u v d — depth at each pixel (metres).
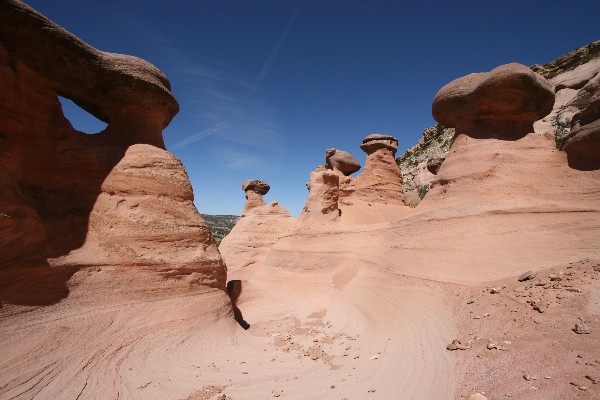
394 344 9.14
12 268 8.36
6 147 9.41
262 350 10.49
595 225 10.66
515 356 6.05
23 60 10.32
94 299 9.36
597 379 4.59
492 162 15.45
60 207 10.60
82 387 6.93
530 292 8.19
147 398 6.90
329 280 19.00
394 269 14.98
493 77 15.95
